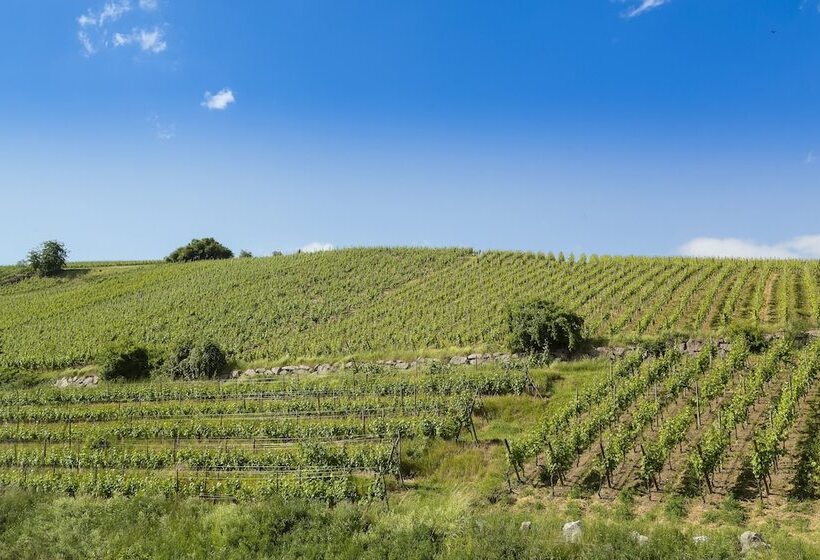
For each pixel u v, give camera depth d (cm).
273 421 2706
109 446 2703
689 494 1802
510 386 2823
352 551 1597
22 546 1770
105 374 3944
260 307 5209
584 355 3331
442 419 2448
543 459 2188
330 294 5331
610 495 1864
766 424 2198
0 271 7894
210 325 4891
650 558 1397
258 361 3959
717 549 1375
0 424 3152
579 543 1482
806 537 1490
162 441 2730
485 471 2148
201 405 3020
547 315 3350
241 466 2267
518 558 1464
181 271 6994
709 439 1916
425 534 1620
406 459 2231
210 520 1830
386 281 5509
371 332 4222
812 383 2462
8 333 5356
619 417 2458
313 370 3728
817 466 1752
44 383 4138
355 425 2555
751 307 3625
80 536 1808
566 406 2495
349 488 1966
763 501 1712
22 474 2402
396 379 3164
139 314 5419
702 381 2697
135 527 1822
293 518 1772
